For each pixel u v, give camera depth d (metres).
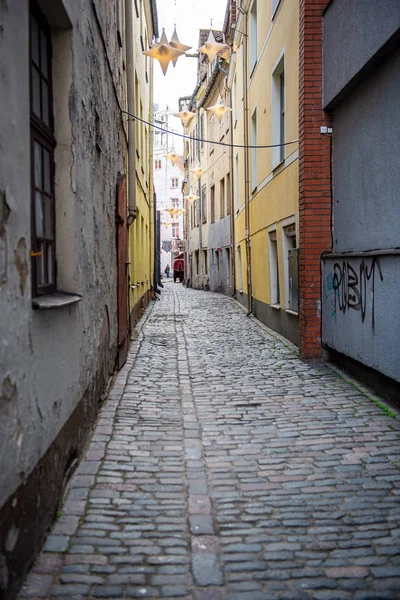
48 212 4.27
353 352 7.33
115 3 8.43
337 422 5.86
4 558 2.63
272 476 4.50
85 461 4.77
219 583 3.04
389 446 5.13
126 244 9.74
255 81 14.96
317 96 8.59
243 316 16.64
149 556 3.30
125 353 9.22
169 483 4.36
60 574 3.08
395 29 5.47
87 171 5.26
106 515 3.80
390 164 6.20
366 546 3.42
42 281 3.97
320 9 8.50
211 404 6.68
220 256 27.38
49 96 4.34
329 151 8.64
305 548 3.40
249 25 16.09
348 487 4.27
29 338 3.04
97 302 6.01
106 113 6.98
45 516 3.45
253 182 16.05
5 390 2.63
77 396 4.64
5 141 2.65
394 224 6.09
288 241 11.38
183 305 21.28
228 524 3.71
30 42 3.71
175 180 67.88
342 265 7.78
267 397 6.95
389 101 6.19
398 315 5.77
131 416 6.14
